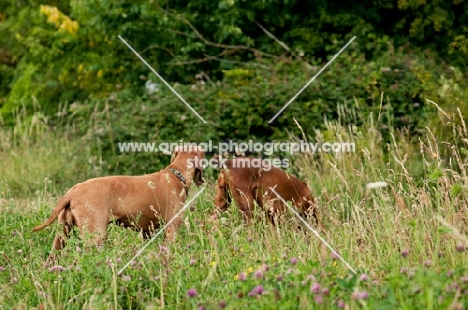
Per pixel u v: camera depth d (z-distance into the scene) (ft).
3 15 92.07
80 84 74.95
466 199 32.17
